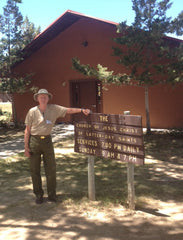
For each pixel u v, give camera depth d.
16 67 16.06
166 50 9.05
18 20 13.42
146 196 4.46
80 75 13.46
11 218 3.77
